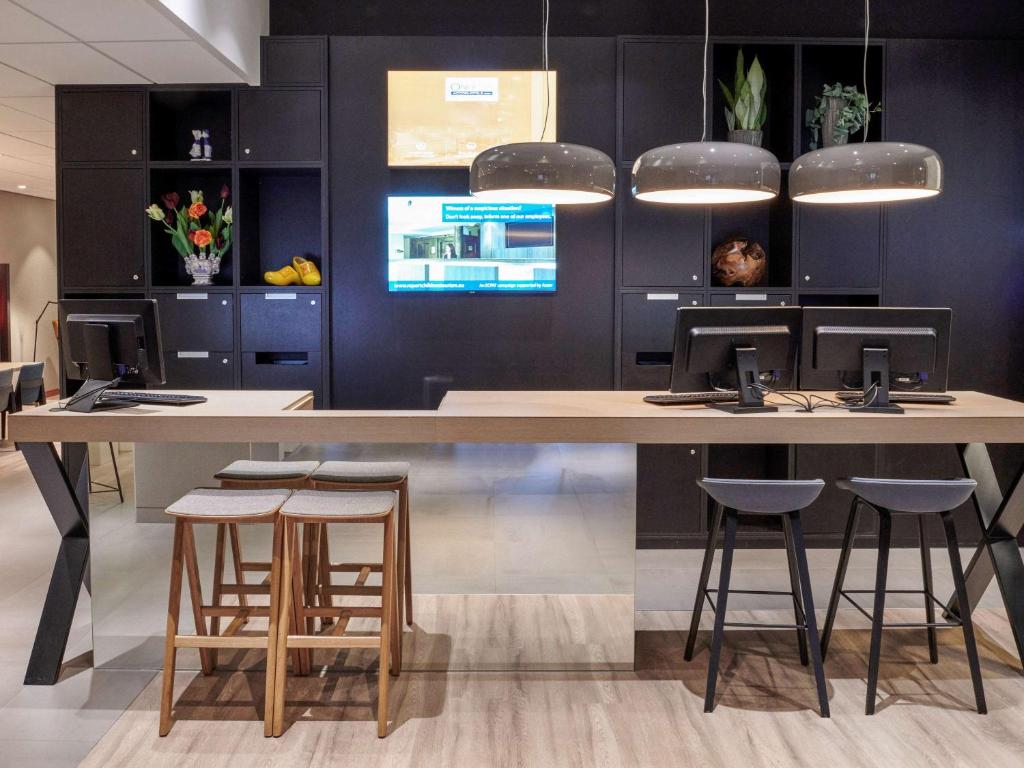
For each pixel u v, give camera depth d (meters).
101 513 3.17
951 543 2.91
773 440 3.03
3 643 3.44
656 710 2.90
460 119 4.70
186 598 3.20
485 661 3.23
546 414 3.05
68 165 4.70
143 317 3.22
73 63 4.33
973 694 3.03
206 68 4.41
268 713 2.71
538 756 2.60
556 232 4.83
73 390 4.61
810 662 3.28
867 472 4.74
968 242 4.78
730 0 4.98
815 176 2.86
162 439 3.01
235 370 4.77
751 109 4.57
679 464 4.76
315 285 4.81
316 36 4.68
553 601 3.24
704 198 3.21
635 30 5.01
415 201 4.77
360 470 3.12
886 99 4.72
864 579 4.26
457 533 3.24
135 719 2.82
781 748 2.65
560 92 4.73
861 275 4.75
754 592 3.08
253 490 2.90
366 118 4.75
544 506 3.23
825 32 5.00
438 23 5.00
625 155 4.69
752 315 3.19
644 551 4.76
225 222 4.93
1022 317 4.82
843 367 3.26
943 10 5.02
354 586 3.15
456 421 3.01
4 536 4.95
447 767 2.54
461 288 4.82
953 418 3.05
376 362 4.89
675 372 3.23
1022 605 3.21
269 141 4.70
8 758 2.58
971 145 4.75
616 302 4.78
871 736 2.73
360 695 2.99
